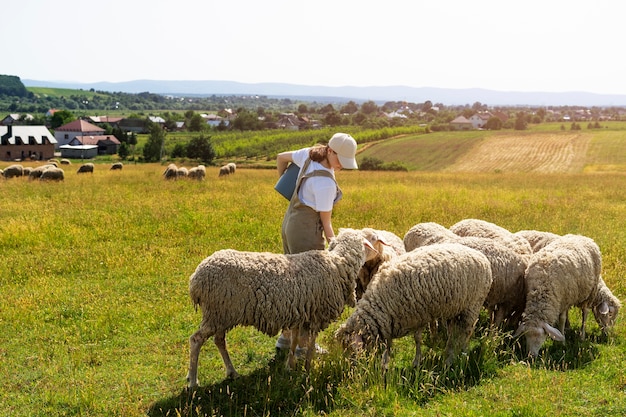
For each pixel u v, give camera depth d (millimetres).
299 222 6297
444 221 14555
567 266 6867
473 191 22312
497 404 5262
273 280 5559
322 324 5977
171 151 88188
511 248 7855
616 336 7207
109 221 14305
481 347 6270
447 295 6105
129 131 155375
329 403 5367
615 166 63312
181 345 6973
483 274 6406
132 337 7234
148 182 25531
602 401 5281
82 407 5414
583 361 6359
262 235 12852
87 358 6574
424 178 32969
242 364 6438
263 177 30875
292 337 6012
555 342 6941
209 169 43906
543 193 22812
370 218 15180
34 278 9680
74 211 15852
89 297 8703
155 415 5289
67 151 99625
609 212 17250
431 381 5680
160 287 9250
